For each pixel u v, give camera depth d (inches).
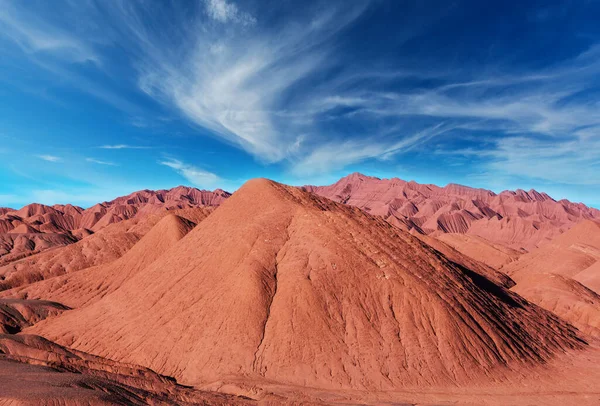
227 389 1098.1
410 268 1535.4
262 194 2134.6
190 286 1637.6
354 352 1247.5
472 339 1306.6
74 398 718.5
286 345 1266.0
